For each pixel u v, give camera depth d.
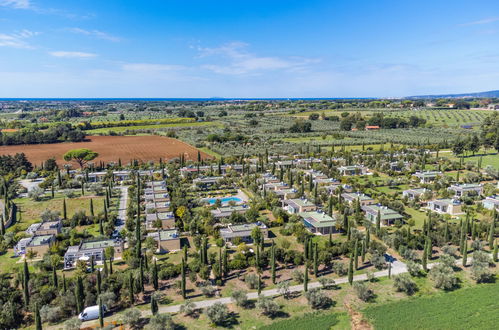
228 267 97.31
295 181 185.25
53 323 76.94
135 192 165.75
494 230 114.56
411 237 110.31
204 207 146.50
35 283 86.50
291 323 75.88
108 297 80.75
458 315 78.50
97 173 195.88
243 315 78.69
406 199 150.50
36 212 143.88
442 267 92.56
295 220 129.75
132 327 74.69
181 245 115.19
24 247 107.44
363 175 198.50
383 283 90.81
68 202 154.75
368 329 74.38
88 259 100.62
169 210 141.88
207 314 75.69
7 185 166.00
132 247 109.88
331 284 89.75
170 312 79.50
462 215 136.25
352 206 141.12
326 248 105.62
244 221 130.12
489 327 74.75
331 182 179.12
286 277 94.50
